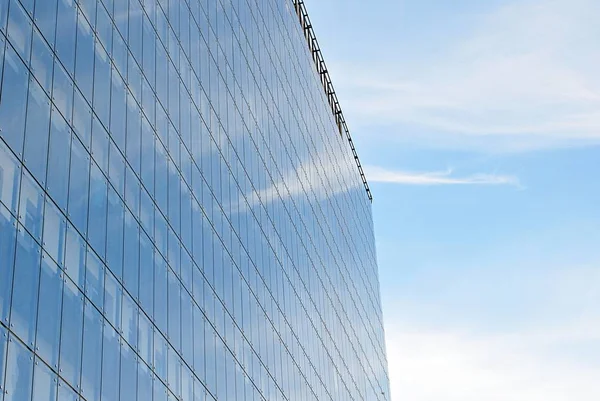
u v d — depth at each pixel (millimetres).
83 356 24391
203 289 37906
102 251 27062
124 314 28062
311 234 69438
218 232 42031
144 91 34000
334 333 73188
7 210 21453
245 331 44375
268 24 64562
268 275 51875
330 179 84000
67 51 26875
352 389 77750
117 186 29281
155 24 37062
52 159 24484
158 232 32938
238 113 50594
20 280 21516
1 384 19922
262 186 54125
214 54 47094
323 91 88250
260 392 45656
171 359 32156
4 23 23031
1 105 22062
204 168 41312
